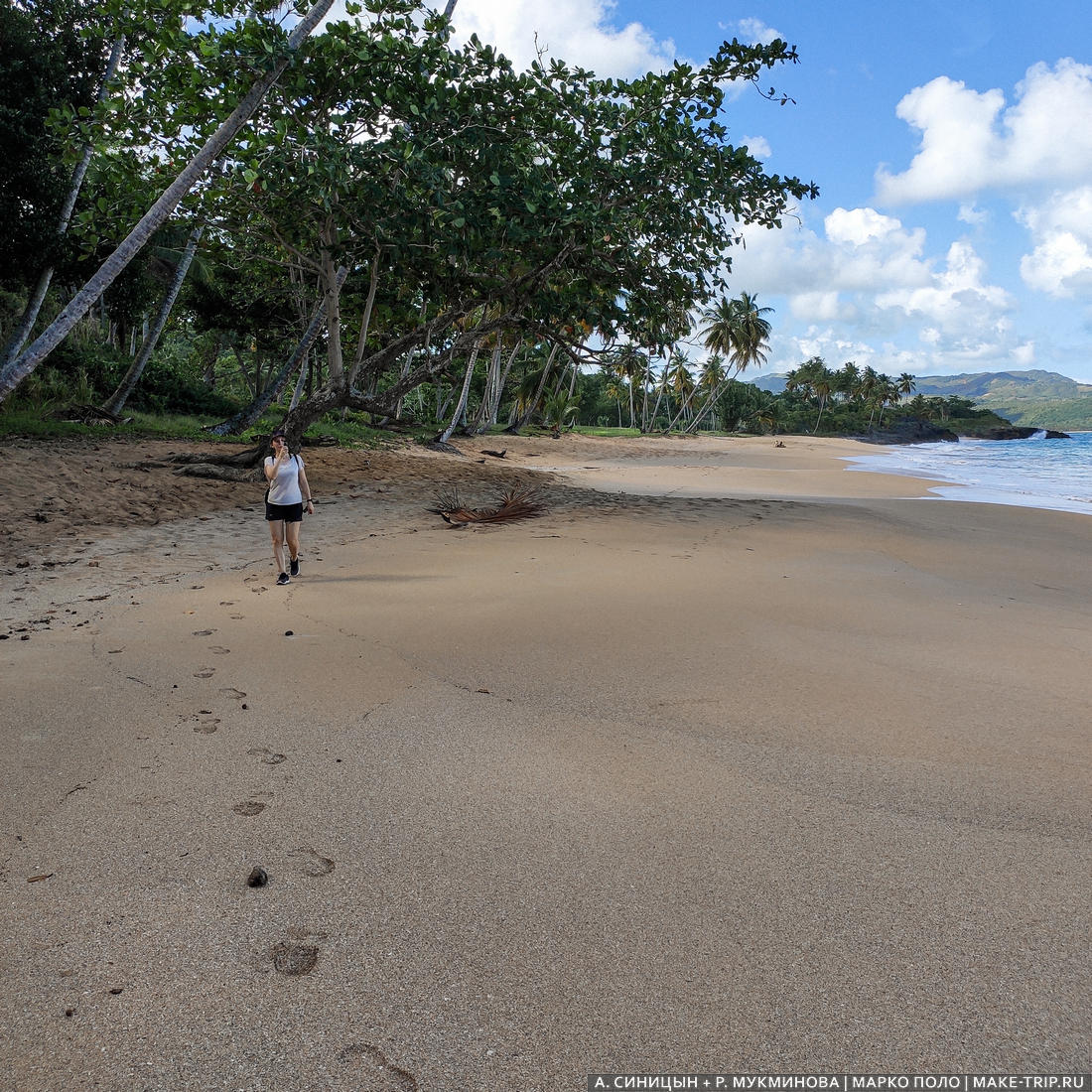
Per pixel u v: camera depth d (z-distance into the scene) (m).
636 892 2.70
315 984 2.24
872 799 3.42
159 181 13.60
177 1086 1.89
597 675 5.02
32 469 13.09
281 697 4.59
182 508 12.50
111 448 16.58
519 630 6.04
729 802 3.38
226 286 27.67
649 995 2.21
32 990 2.20
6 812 3.20
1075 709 4.58
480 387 61.16
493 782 3.54
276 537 7.75
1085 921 2.58
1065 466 37.78
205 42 11.91
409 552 9.63
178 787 3.44
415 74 12.80
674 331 16.58
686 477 26.67
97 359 23.89
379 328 20.64
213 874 2.79
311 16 12.82
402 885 2.74
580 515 13.67
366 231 13.77
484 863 2.88
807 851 2.99
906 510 16.23
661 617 6.51
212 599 7.07
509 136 13.98
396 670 5.09
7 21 16.47
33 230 16.75
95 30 13.12
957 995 2.23
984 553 11.03
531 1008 2.16
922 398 145.75
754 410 107.50
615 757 3.82
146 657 5.30
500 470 22.95
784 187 14.48
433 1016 2.13
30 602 6.87
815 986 2.26
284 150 12.14
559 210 13.24
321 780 3.53
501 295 15.61
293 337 29.39
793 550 10.47
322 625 6.15
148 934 2.45
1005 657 5.66
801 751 3.91
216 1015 2.12
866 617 6.75
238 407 28.50
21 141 16.23
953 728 4.25
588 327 16.08
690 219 14.59
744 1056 2.00
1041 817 3.28
